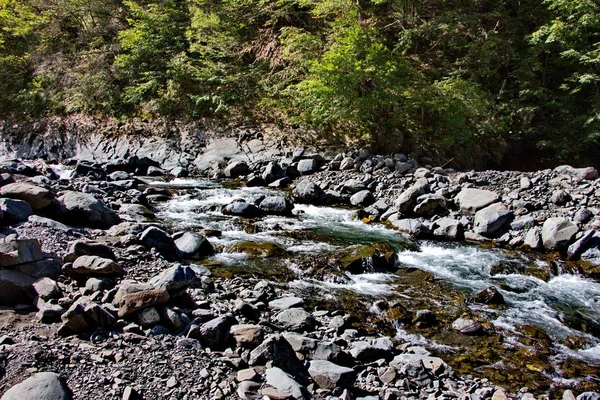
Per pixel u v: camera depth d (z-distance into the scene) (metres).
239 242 8.41
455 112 16.30
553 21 17.58
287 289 6.66
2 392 3.32
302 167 15.21
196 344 4.36
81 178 12.69
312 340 4.73
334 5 18.56
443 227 10.16
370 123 17.20
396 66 16.12
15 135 19.75
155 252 7.03
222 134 18.05
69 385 3.51
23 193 7.50
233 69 20.08
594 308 6.95
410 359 4.80
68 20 23.86
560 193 10.98
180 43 20.69
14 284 4.73
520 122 18.88
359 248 8.34
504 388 4.68
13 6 23.61
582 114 18.88
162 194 12.13
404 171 14.48
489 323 6.16
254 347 4.51
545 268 8.42
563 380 4.92
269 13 22.11
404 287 7.23
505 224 10.16
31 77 22.33
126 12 23.38
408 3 19.83
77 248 5.82
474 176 13.30
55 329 4.25
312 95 16.56
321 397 4.02
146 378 3.76
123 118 19.41
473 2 19.69
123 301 4.57
